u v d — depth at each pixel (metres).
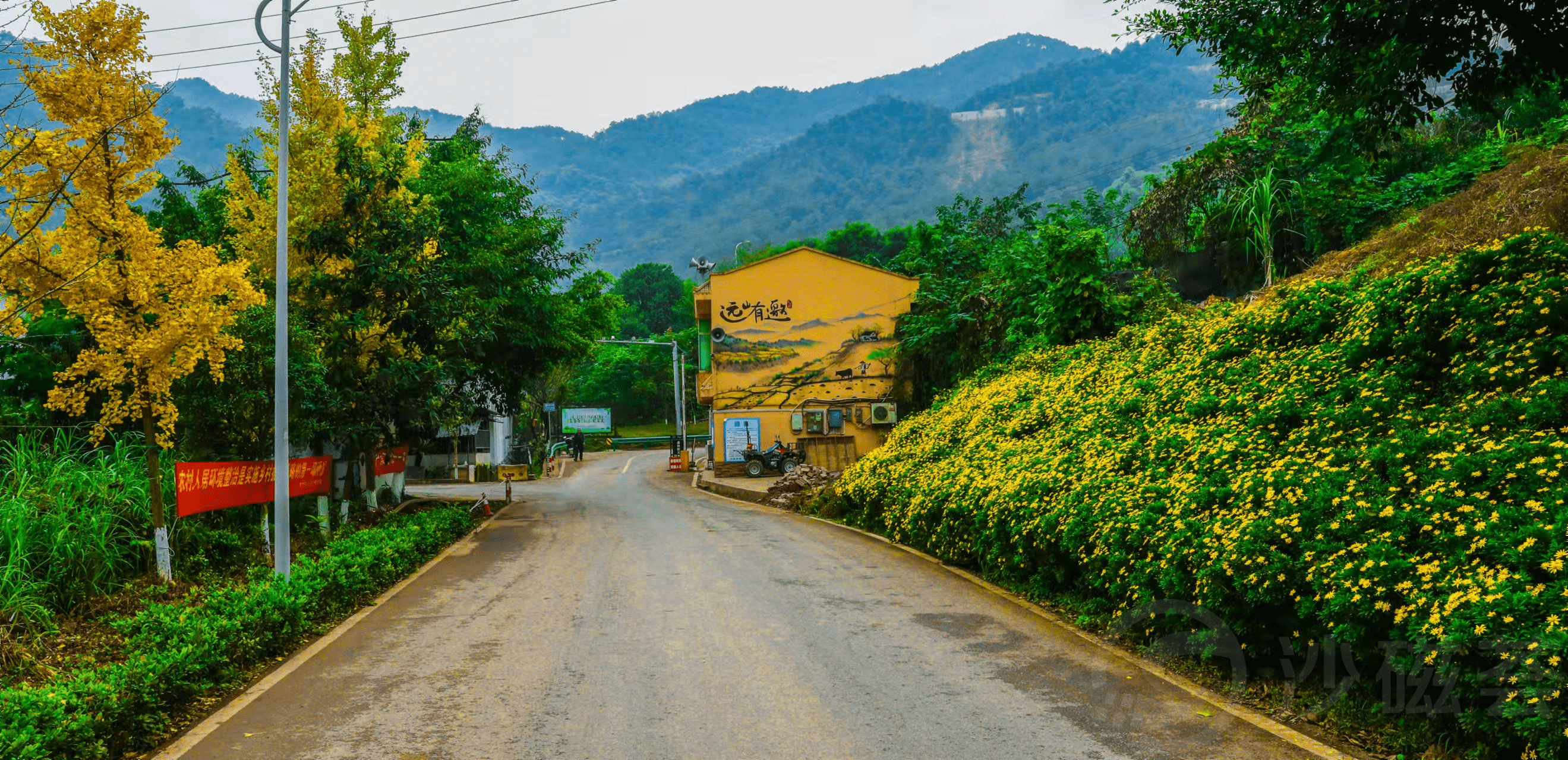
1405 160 19.56
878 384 37.91
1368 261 13.88
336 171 17.56
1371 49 8.36
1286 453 8.09
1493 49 7.98
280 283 11.82
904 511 15.79
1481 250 8.84
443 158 27.95
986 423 16.66
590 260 28.89
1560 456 5.74
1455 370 8.02
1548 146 14.56
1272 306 12.77
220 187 21.66
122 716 6.30
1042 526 10.01
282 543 11.48
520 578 13.39
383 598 12.01
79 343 15.05
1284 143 20.41
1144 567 7.93
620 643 9.01
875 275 38.19
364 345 17.86
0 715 5.77
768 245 89.06
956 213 39.84
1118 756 5.52
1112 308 20.42
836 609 10.28
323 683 7.88
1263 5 9.29
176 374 11.26
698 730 6.36
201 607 9.05
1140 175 129.12
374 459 20.89
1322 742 5.64
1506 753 4.87
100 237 10.79
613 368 85.56
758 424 38.03
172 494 12.41
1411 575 5.43
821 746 5.95
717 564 14.12
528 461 51.44
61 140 10.32
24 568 9.37
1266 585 6.31
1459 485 6.02
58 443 12.42
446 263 22.16
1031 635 8.72
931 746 5.86
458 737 6.36
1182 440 9.88
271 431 14.53
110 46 10.72
